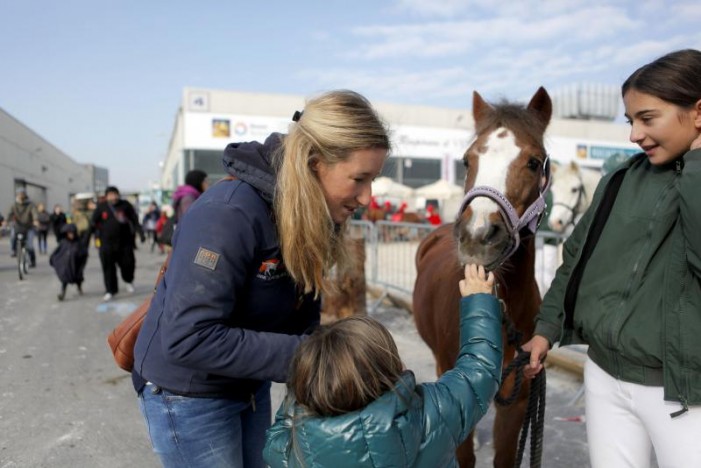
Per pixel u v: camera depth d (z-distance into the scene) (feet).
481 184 7.39
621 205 5.26
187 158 83.20
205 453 4.70
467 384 4.33
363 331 3.99
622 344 5.00
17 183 112.88
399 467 3.79
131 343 5.26
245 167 4.38
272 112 86.74
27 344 17.71
